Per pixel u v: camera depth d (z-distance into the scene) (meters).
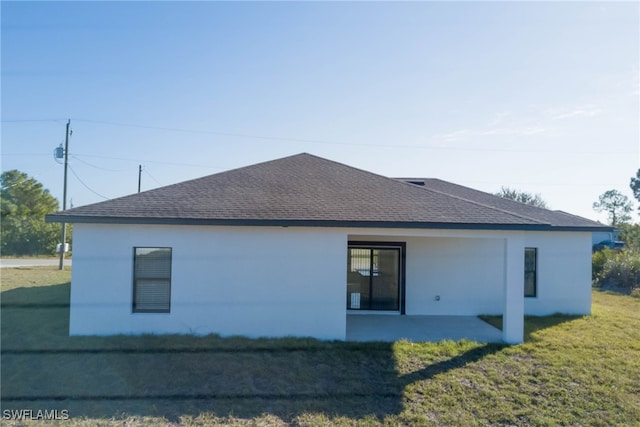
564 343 10.26
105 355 8.87
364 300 14.25
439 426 6.52
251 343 9.90
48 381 7.65
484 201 16.75
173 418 6.51
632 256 22.44
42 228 35.16
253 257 10.65
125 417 6.51
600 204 69.50
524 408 7.09
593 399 7.41
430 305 14.05
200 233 10.58
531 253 14.55
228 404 6.97
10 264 27.56
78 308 10.31
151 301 10.64
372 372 8.31
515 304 10.34
